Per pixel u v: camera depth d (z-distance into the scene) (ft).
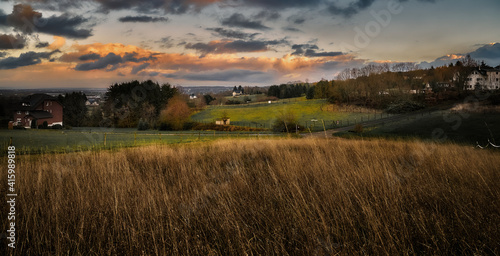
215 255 7.80
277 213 10.15
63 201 11.66
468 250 7.98
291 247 8.14
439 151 24.82
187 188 13.73
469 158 21.12
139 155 26.76
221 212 10.33
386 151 26.32
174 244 7.97
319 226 8.89
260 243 8.38
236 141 43.73
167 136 93.76
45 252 8.18
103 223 9.50
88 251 8.36
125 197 12.17
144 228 9.34
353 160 21.15
